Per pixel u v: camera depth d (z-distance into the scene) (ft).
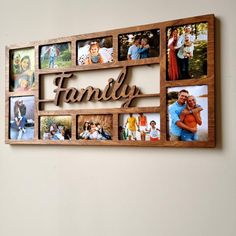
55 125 5.11
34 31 5.42
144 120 4.55
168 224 4.40
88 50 4.92
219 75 4.18
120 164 4.70
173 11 4.48
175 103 4.35
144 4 4.65
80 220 4.94
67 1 5.18
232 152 4.10
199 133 4.21
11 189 5.48
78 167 4.98
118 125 4.68
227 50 4.16
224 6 4.20
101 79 4.88
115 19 4.83
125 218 4.65
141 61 4.55
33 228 5.28
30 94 5.30
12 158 5.49
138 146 4.55
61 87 5.08
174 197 4.37
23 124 5.35
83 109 4.91
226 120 4.14
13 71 5.48
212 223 4.17
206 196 4.21
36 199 5.27
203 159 4.24
